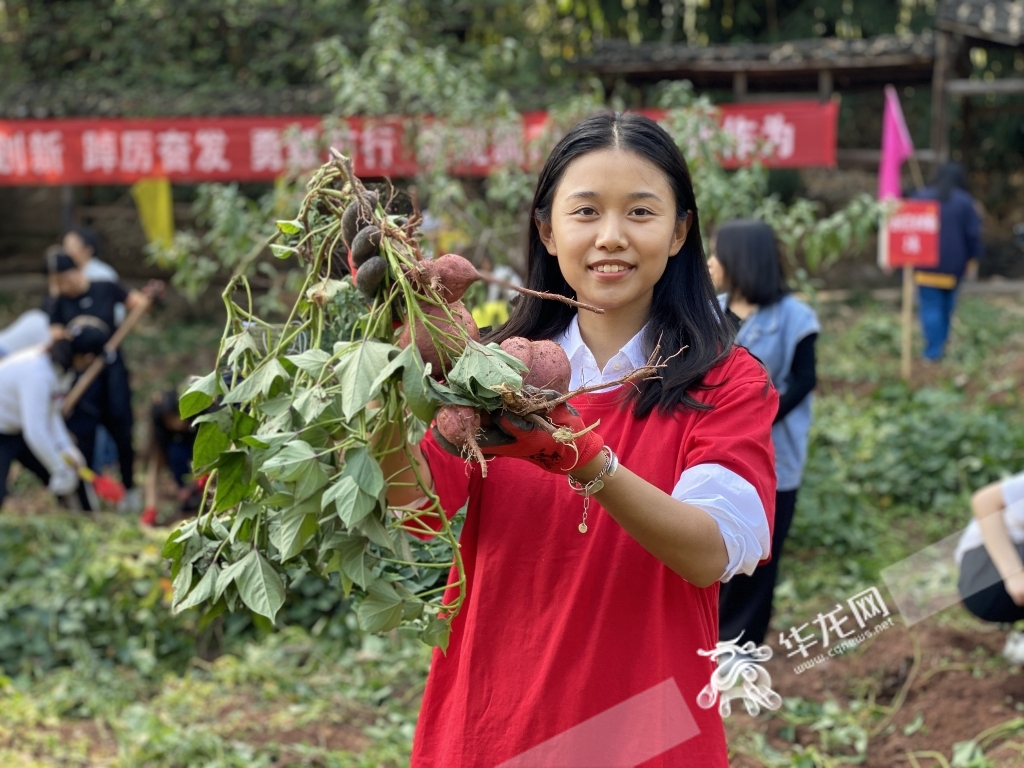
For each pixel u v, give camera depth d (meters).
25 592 4.91
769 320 3.77
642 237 1.73
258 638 4.84
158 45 12.05
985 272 13.74
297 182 6.17
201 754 3.79
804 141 9.80
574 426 1.50
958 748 3.51
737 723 3.84
